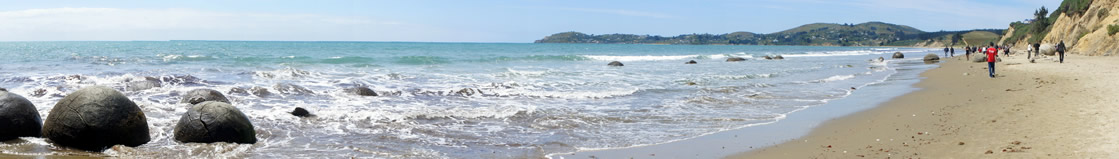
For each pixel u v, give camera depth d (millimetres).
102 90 9250
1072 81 18969
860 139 9875
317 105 15023
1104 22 48781
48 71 26344
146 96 16266
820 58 61156
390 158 8742
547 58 50500
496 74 27531
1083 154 7590
